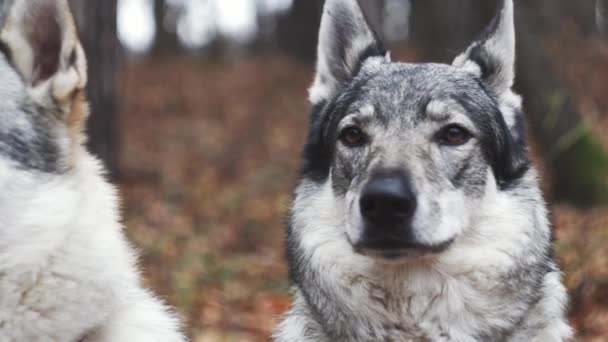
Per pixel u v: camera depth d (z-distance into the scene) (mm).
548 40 4613
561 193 2568
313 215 1335
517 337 1309
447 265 1298
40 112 1162
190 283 1906
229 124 4457
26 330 1140
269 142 3980
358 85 1367
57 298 1142
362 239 1278
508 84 1375
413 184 1274
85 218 1156
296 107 4840
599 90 4098
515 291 1306
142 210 2588
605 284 1744
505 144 1344
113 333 1176
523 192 1336
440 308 1303
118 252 1172
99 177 1191
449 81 1344
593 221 1951
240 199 2818
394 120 1317
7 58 1161
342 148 1329
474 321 1304
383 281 1306
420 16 6035
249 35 7898
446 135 1315
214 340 1728
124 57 6012
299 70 5996
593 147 2535
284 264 2104
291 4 6852
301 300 1354
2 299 1133
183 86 5391
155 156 3633
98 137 2689
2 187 1132
